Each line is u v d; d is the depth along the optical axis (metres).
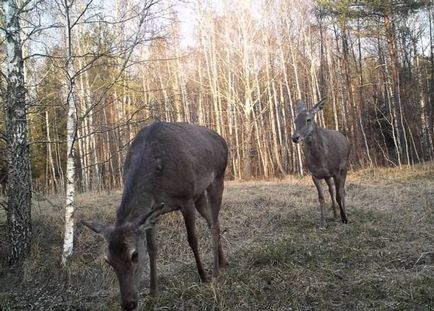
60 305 5.16
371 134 26.78
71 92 6.79
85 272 6.48
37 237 7.92
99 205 10.27
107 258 3.88
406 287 4.73
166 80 23.94
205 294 4.87
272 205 10.45
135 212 4.40
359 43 26.06
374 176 18.31
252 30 24.84
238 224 9.05
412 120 24.56
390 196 11.39
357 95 26.61
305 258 6.07
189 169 5.09
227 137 25.42
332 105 27.56
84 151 18.50
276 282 5.16
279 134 25.70
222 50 26.28
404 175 17.27
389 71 25.97
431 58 25.28
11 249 6.78
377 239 6.96
